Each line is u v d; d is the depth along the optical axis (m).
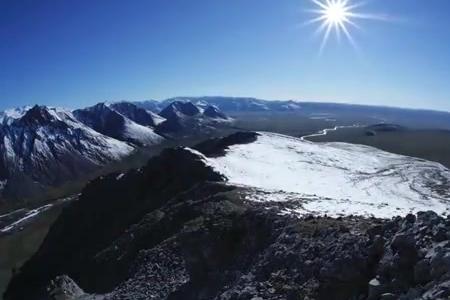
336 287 15.10
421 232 13.66
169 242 31.77
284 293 16.62
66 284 35.62
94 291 34.25
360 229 17.97
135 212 49.12
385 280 13.33
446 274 11.47
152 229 37.00
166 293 25.70
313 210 27.92
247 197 35.53
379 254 14.76
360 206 30.62
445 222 13.57
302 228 20.66
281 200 33.91
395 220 15.47
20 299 46.09
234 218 27.02
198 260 25.06
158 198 48.81
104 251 39.41
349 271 15.07
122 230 47.38
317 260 16.95
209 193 41.47
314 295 15.45
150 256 31.27
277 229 23.11
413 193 54.34
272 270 18.77
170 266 28.77
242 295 17.72
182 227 33.72
